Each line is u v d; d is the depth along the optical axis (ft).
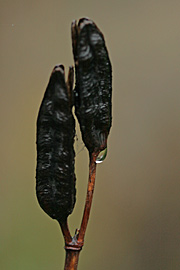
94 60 0.98
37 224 2.29
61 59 2.43
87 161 2.31
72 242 1.01
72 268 1.01
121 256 2.34
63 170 0.99
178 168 2.39
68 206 1.00
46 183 0.99
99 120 0.99
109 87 0.99
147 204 2.41
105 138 1.00
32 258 2.21
